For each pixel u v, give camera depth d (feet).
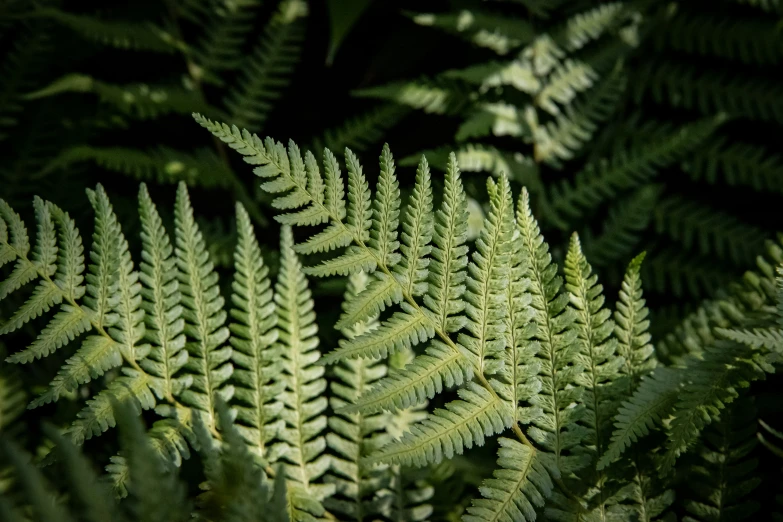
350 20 5.30
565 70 5.32
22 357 4.44
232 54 5.50
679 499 4.67
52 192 5.28
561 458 4.47
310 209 4.50
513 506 4.38
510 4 5.50
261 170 4.48
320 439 4.58
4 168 5.28
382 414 4.67
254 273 4.58
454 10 5.41
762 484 4.71
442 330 4.48
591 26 5.32
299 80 5.57
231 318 5.10
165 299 4.54
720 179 5.31
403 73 5.47
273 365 4.57
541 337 4.50
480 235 4.49
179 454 4.45
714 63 5.41
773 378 4.79
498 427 4.44
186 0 5.56
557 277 4.50
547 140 5.28
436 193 5.20
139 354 4.51
